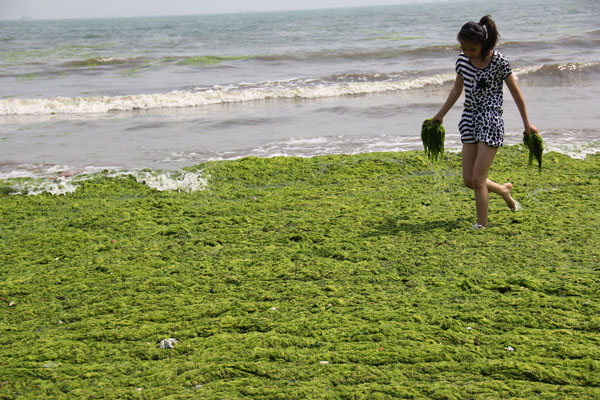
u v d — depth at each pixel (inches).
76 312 152.6
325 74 758.5
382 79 695.7
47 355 129.7
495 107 190.2
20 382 119.2
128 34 2460.6
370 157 314.5
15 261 192.4
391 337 131.7
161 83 705.6
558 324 135.0
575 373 114.8
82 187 284.2
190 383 117.0
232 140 395.9
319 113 486.0
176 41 1726.1
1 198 271.4
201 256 189.6
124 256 191.0
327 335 134.1
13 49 1433.3
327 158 315.6
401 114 469.4
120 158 351.6
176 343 134.0
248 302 154.0
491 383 113.0
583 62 717.9
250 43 1523.1
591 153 313.4
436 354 123.7
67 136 417.4
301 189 270.2
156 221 229.9
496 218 211.8
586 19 1899.6
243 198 262.2
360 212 228.8
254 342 132.2
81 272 179.2
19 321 149.5
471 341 129.1
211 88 655.1
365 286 161.2
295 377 118.0
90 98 552.7
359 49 1095.0
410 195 251.6
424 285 159.9
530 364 118.3
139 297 159.9
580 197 236.2
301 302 152.9
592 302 143.8
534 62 778.8
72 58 1074.1
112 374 122.0
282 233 209.0
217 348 130.6
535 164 290.0
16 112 522.6
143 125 452.4
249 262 182.4
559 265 168.6
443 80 652.7
